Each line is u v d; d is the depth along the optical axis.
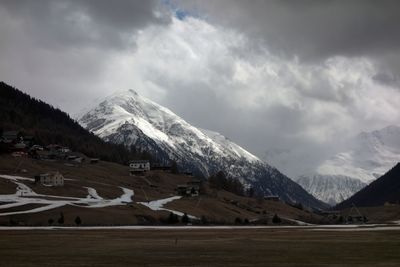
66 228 187.88
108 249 114.00
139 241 136.38
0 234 153.88
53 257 98.19
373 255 105.94
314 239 152.38
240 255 104.62
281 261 95.19
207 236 162.00
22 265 86.56
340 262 94.06
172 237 153.50
